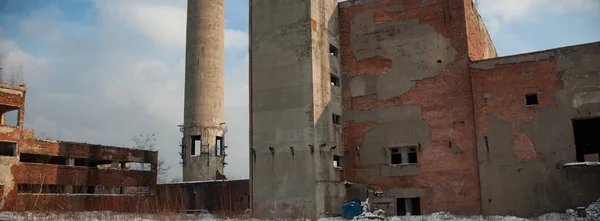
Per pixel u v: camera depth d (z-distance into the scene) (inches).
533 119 1094.4
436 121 1190.9
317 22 1257.4
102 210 1492.4
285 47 1256.2
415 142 1204.5
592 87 1055.0
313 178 1151.6
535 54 1115.9
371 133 1259.8
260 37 1304.1
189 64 2090.3
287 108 1223.5
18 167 1411.2
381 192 1213.1
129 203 1567.4
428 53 1229.1
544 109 1088.2
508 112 1119.0
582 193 1025.5
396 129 1231.5
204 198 1812.3
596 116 1040.8
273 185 1206.3
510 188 1087.6
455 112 1175.0
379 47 1290.6
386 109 1252.5
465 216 1095.6
